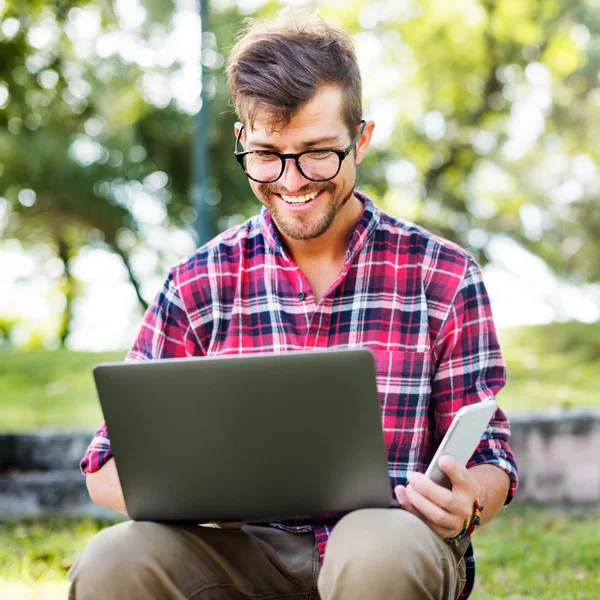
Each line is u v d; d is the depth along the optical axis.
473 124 14.37
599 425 5.39
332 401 1.74
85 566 1.79
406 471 2.14
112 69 13.09
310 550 2.05
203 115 7.79
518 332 9.05
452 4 13.71
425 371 2.19
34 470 5.80
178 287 2.32
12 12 10.46
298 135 2.12
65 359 9.01
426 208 14.91
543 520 5.00
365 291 2.25
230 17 12.97
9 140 12.50
